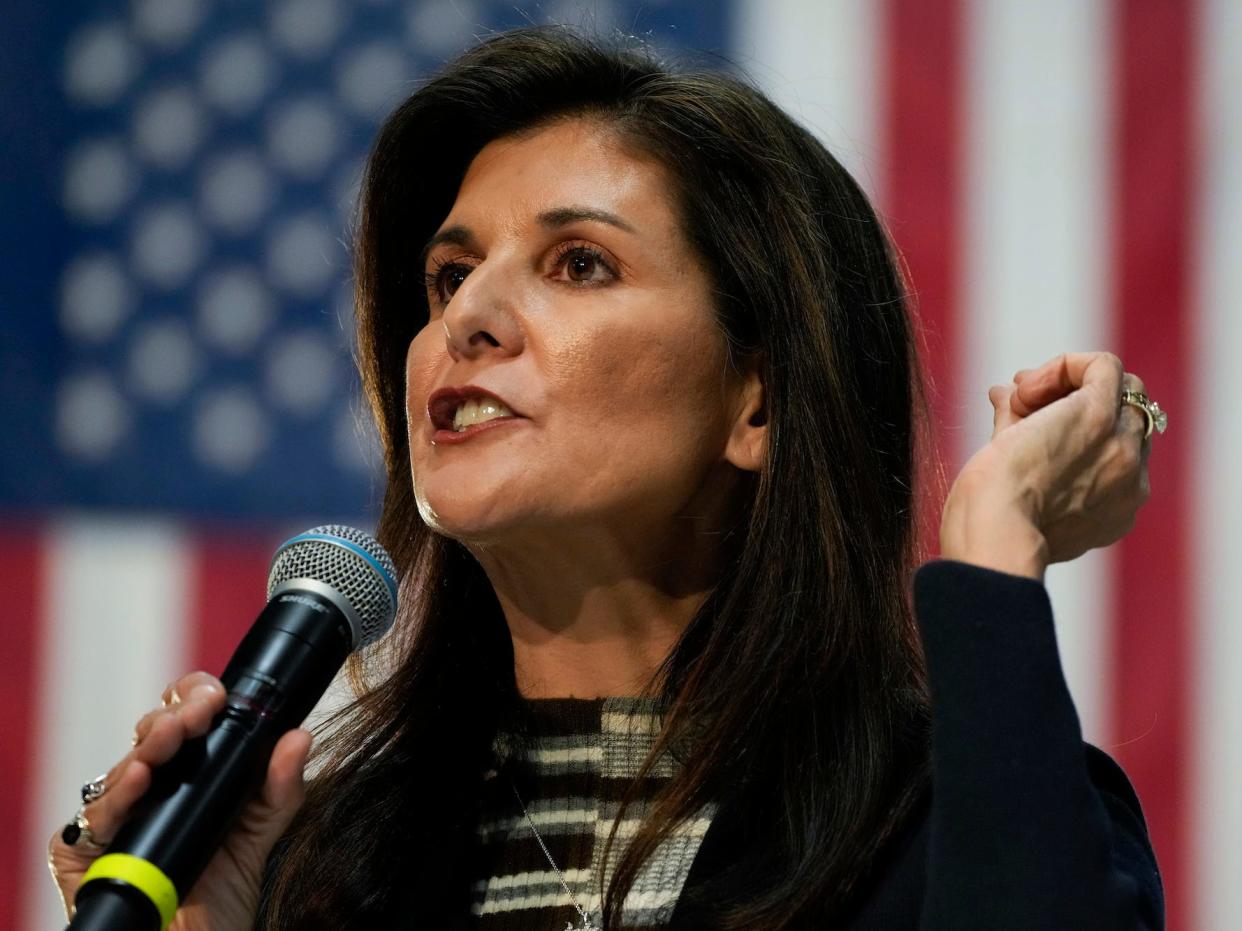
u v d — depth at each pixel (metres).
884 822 3.17
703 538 3.55
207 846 2.78
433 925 3.41
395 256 3.95
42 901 7.50
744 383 3.55
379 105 7.92
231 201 7.93
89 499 7.73
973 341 7.17
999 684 2.76
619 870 3.19
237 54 8.01
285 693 2.93
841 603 3.43
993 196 7.25
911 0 7.38
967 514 2.97
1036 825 2.67
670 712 3.41
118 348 7.84
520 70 3.64
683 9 7.47
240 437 7.76
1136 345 7.10
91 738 7.60
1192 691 6.88
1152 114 7.20
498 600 3.81
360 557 3.12
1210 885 6.80
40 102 8.00
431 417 3.38
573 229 3.44
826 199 3.73
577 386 3.30
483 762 3.63
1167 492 6.99
